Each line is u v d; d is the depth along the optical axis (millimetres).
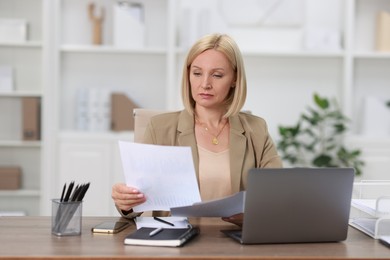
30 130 4531
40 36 4711
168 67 4562
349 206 1850
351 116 4617
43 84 4473
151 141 2316
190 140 2297
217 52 2184
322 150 4461
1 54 4691
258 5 4738
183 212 1893
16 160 4750
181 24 4613
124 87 4793
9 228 2004
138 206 1974
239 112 2418
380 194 2186
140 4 4617
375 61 4793
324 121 4465
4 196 4742
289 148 4727
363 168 4488
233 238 1876
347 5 4543
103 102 4605
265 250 1746
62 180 4492
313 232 1838
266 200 1771
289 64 4781
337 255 1702
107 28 4754
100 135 4484
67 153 4480
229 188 2279
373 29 4766
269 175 1754
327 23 4766
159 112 2553
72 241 1821
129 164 1927
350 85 4586
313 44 4629
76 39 4734
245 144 2314
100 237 1881
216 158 2303
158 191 1938
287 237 1823
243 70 2238
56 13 4496
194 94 2230
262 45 4773
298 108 4793
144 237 1802
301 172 1776
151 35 4766
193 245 1789
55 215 1907
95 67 4770
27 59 4715
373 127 4629
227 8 4727
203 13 4500
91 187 4488
